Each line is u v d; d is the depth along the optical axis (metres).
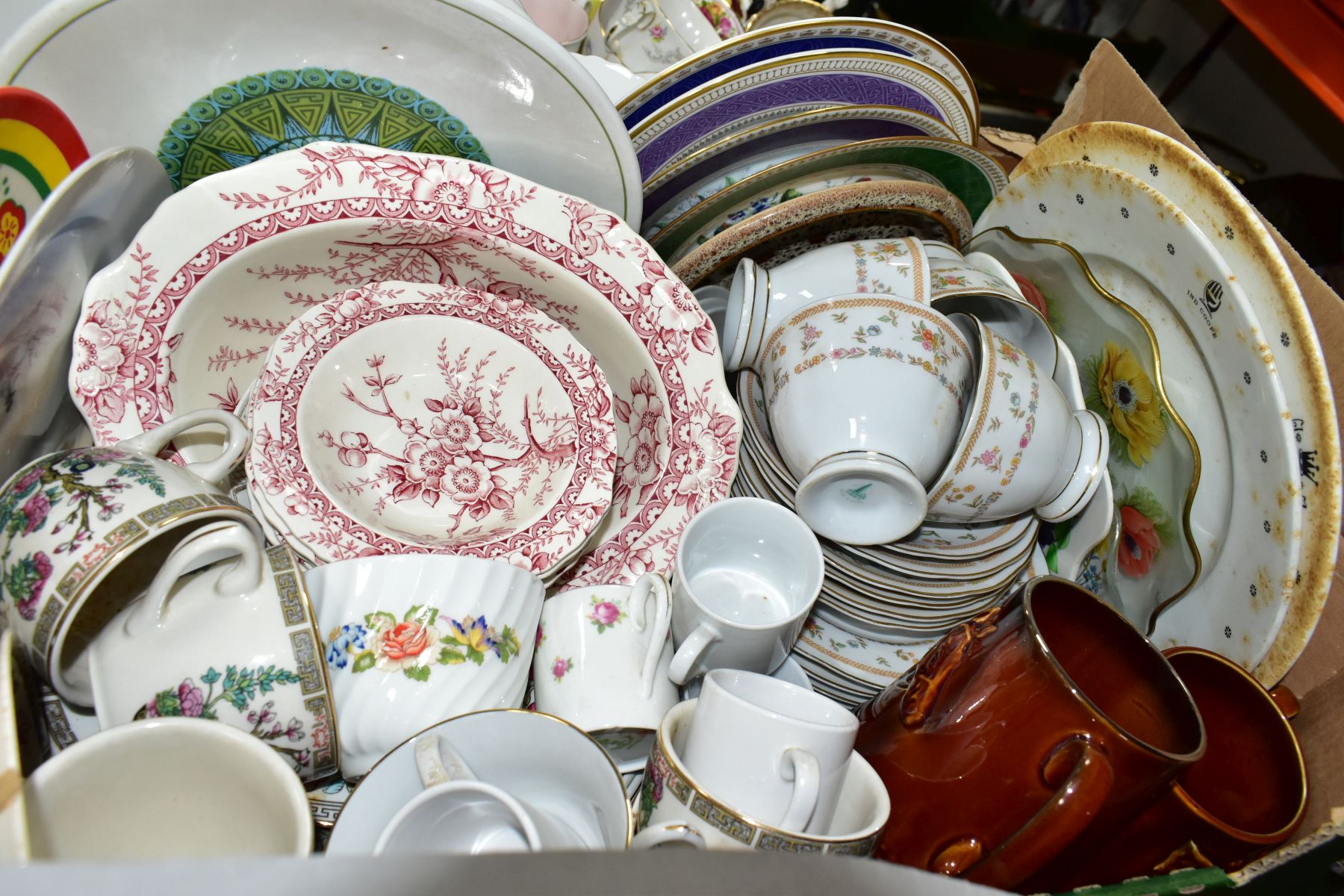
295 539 0.58
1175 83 1.21
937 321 0.64
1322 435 0.58
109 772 0.44
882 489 0.63
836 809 0.53
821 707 0.53
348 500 0.64
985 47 1.19
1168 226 0.65
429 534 0.66
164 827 0.47
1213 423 0.66
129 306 0.59
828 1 1.11
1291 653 0.62
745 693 0.53
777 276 0.71
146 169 0.59
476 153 0.68
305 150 0.61
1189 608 0.70
